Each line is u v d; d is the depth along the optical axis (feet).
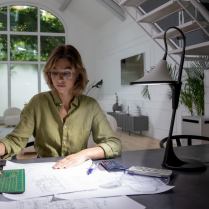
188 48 10.37
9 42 28.68
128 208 2.10
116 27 24.41
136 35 20.59
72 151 4.39
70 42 30.27
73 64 3.99
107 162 3.51
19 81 29.12
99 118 4.55
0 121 28.53
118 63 24.44
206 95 13.19
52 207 2.12
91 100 4.60
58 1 29.07
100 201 2.24
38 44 29.48
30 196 2.36
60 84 4.00
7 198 2.32
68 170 3.25
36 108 4.31
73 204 2.18
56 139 4.31
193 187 2.64
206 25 9.64
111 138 4.28
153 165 3.51
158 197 2.36
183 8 9.68
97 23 28.30
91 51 30.96
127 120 20.20
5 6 28.55
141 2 11.84
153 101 18.86
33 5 29.09
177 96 3.43
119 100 24.50
